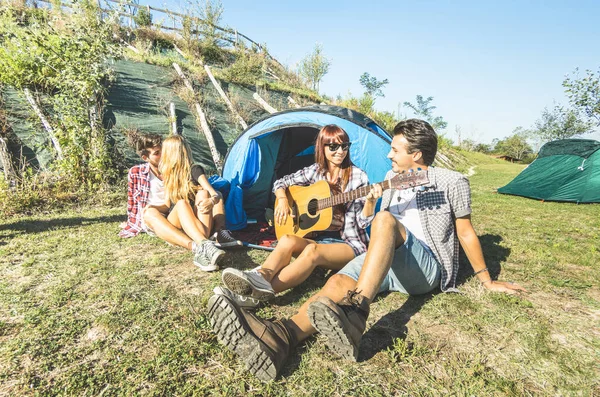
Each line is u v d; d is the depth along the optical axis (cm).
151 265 307
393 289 247
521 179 926
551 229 507
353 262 212
